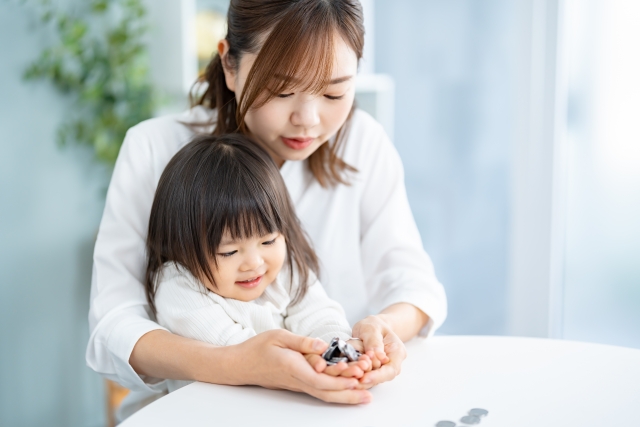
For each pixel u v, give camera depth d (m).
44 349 1.98
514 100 1.76
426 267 1.12
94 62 1.95
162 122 1.09
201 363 0.78
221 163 0.88
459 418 0.69
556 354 0.87
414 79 2.08
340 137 1.13
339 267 1.13
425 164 2.10
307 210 1.12
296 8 0.84
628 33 1.59
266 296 0.96
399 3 2.08
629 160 1.63
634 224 1.64
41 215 1.93
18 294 1.91
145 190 1.04
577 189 1.73
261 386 0.77
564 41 1.67
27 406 1.96
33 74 1.85
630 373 0.81
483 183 1.97
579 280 1.75
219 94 1.05
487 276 2.00
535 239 1.76
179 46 1.98
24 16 1.83
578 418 0.69
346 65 0.88
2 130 1.82
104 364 0.90
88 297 2.07
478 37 1.92
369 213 1.18
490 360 0.85
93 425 2.13
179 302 0.89
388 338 0.83
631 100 1.61
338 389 0.71
